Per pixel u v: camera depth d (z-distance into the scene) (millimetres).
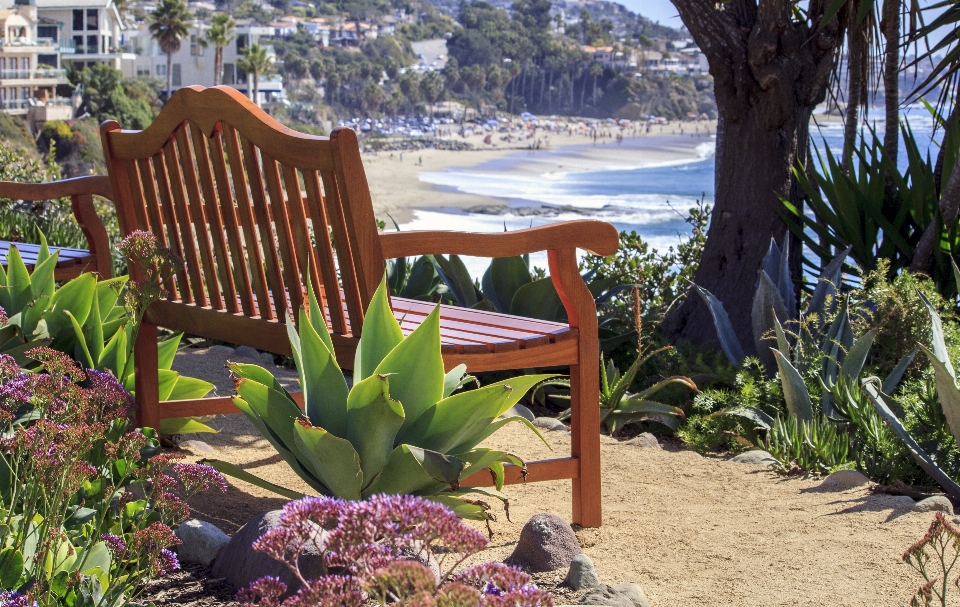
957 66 5633
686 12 5344
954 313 4863
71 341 3061
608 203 58250
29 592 1497
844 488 3166
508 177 82312
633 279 6000
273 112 125312
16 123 56812
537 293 4930
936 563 2373
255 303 2863
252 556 1999
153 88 95375
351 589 1074
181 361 4676
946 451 3338
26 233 6598
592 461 2643
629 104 182500
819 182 5641
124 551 1684
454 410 2094
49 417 1935
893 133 6539
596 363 2629
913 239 5691
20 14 86438
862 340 3906
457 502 2186
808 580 2258
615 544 2518
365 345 2221
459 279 5293
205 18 188875
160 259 2465
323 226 2357
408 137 139625
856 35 6340
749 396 4125
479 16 195250
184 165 2672
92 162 59719
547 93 186625
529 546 2279
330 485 2055
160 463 1810
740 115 5391
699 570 2330
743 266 5473
